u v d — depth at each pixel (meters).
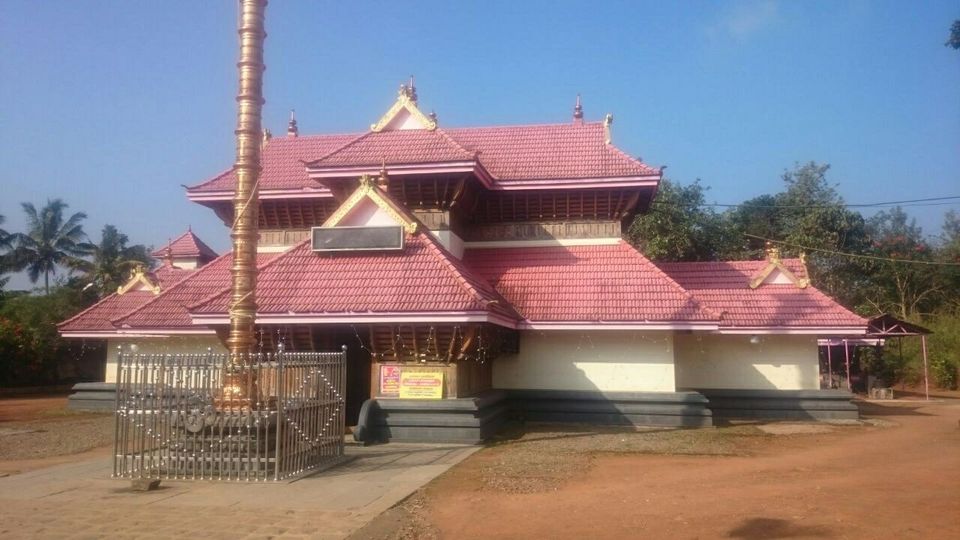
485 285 17.39
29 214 58.56
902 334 29.77
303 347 15.88
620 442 15.00
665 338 18.20
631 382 18.20
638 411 17.88
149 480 9.89
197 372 10.80
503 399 17.92
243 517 8.26
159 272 26.83
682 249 38.53
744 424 19.00
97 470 11.45
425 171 17.86
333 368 12.53
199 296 20.78
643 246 38.34
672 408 17.75
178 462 10.68
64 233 58.44
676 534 7.39
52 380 39.25
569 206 20.16
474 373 16.89
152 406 10.80
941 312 45.84
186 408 10.73
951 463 12.06
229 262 22.09
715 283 22.05
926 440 15.48
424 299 14.91
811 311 20.61
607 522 7.96
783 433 16.78
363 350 17.78
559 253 19.83
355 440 14.75
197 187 21.58
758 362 20.98
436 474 11.11
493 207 20.48
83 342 38.78
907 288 47.75
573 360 18.50
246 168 12.04
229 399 10.68
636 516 8.21
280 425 10.48
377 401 15.13
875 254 46.62
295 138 24.64
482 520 8.13
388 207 16.81
